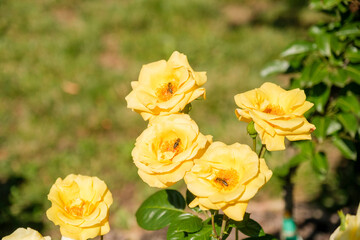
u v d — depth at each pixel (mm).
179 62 1675
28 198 4516
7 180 4742
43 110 5656
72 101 5793
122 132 5379
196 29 7406
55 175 4785
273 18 7770
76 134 5363
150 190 4625
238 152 1437
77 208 1515
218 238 1578
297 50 2850
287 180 3342
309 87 2781
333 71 2715
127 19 7641
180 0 8023
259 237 1729
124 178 4777
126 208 4508
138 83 1718
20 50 6742
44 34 7250
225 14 8031
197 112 5520
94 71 6359
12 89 5961
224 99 5715
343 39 2717
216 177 1414
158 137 1494
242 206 1387
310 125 1470
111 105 5746
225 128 5219
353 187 4527
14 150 5125
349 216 1374
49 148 5164
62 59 6594
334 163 4859
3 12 7711
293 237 3570
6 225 4246
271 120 1465
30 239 1500
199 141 1471
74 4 8250
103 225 1516
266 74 3027
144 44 6973
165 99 1611
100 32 7414
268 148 1476
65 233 1463
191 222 1650
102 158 4996
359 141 3072
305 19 7672
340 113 2844
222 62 6535
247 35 7191
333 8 2729
